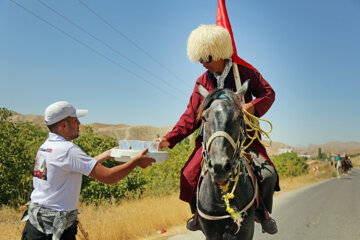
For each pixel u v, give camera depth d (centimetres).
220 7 482
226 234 344
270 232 427
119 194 1105
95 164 294
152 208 908
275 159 3269
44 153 297
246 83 350
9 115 953
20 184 918
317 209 1142
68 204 293
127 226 721
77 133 325
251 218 359
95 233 637
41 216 284
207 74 425
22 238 289
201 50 392
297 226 866
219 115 307
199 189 383
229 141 299
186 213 920
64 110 306
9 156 889
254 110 388
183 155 1548
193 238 706
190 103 427
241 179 349
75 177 300
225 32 399
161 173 1427
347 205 1238
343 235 764
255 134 393
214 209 345
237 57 420
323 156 10575
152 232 761
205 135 323
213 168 290
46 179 290
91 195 1025
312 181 2914
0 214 767
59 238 281
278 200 1427
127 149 339
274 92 413
